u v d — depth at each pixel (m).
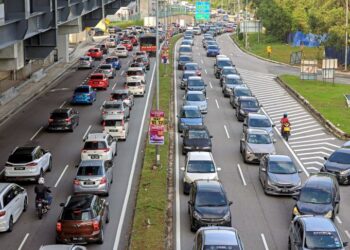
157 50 44.72
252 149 42.75
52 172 40.00
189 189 35.44
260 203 34.56
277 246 28.17
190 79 68.62
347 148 41.09
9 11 37.88
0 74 77.25
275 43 134.75
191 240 28.58
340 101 65.94
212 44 112.06
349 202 35.09
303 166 42.41
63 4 52.59
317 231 25.44
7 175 36.88
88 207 27.55
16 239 29.00
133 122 54.72
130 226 30.23
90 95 62.88
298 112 61.81
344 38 93.88
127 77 67.75
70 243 27.25
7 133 51.06
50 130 51.19
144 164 40.62
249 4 191.12
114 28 153.75
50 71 87.62
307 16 116.81
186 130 46.09
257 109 56.34
